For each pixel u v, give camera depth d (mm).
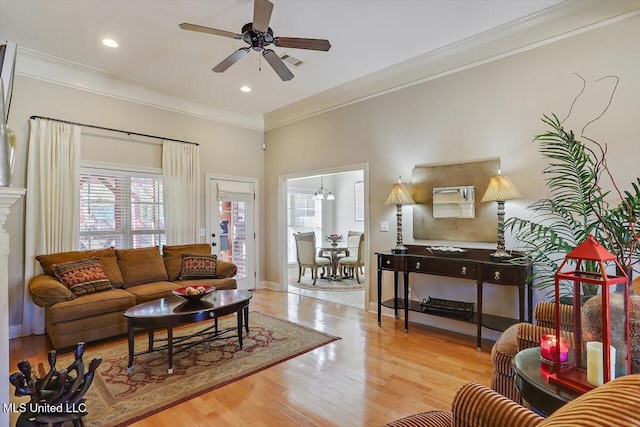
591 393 687
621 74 2703
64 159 3893
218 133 5480
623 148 2691
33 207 3676
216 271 4430
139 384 2490
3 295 1538
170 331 2666
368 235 4453
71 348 3184
